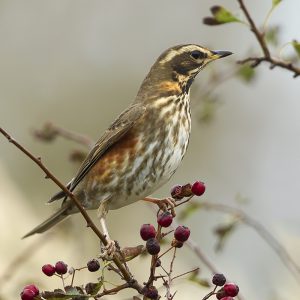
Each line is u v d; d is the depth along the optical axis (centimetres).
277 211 1739
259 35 908
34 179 2030
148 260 1538
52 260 1401
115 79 2242
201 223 1686
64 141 2030
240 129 2042
